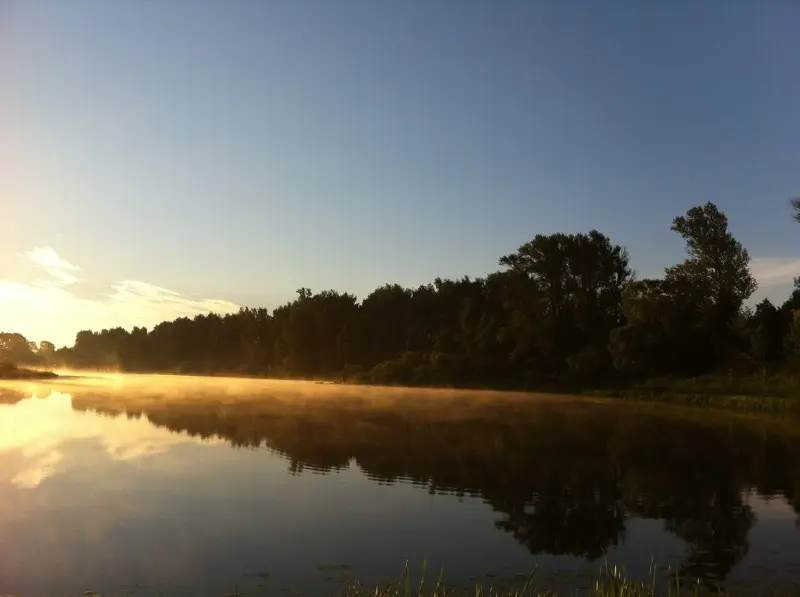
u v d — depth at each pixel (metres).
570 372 90.44
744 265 87.94
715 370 77.44
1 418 43.19
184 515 19.14
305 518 19.17
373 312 136.75
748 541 17.84
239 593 13.34
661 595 13.82
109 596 13.05
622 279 101.88
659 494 23.64
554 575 14.90
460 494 22.86
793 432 43.19
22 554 15.38
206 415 48.97
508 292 100.81
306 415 50.09
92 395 70.31
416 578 14.46
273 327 166.12
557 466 28.86
